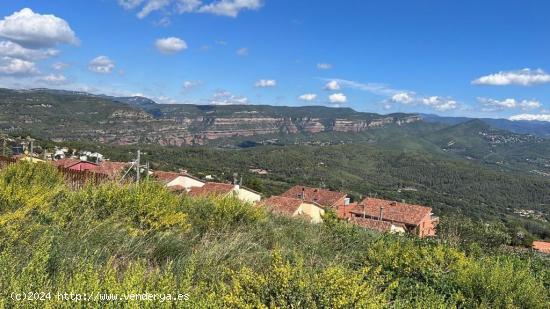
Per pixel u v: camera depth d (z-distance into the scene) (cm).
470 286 537
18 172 735
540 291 569
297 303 353
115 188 636
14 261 350
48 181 760
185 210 721
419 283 551
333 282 381
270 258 520
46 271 354
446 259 680
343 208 4647
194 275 427
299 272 404
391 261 632
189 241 575
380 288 482
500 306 514
